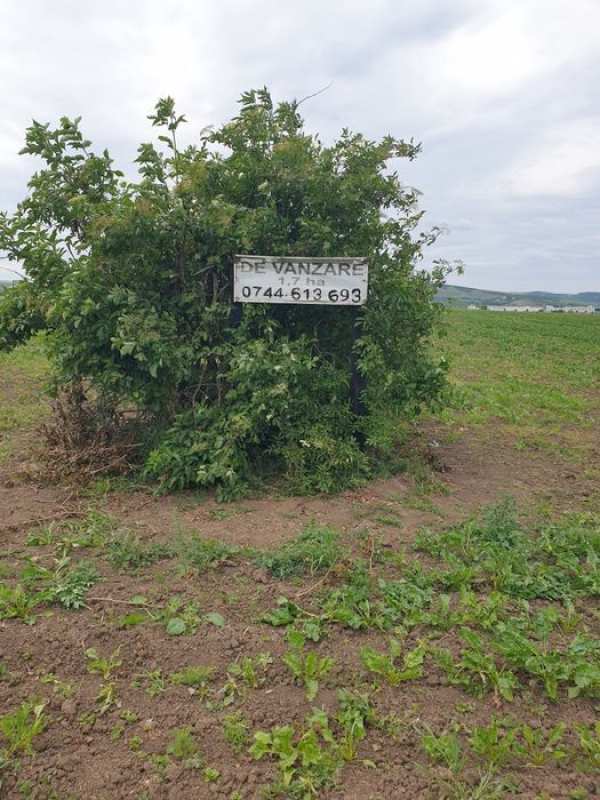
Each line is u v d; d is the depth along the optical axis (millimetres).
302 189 6211
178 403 6371
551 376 15328
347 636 3770
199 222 5898
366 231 6258
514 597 4289
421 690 3334
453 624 3867
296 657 3488
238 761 2850
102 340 5867
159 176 6113
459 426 9242
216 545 4688
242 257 5945
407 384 6473
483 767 2842
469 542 4910
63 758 2812
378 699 3254
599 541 5066
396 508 5734
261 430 6145
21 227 6262
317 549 4594
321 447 5926
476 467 7316
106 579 4246
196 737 2973
